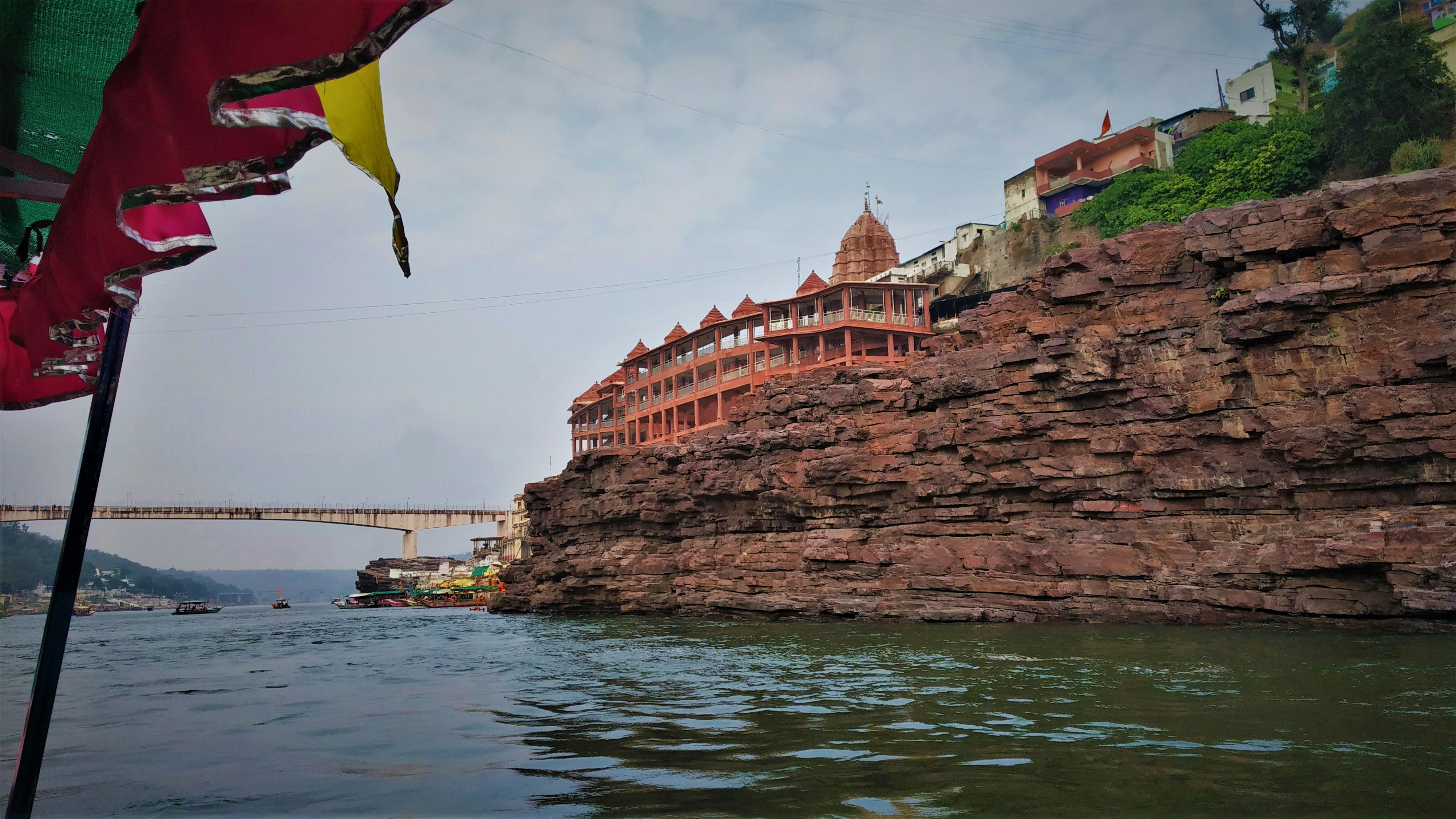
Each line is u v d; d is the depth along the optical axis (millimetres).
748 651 26531
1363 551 25797
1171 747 11414
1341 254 28641
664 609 47531
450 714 15656
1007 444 36406
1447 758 10602
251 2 3914
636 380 86000
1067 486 34562
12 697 19172
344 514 134625
